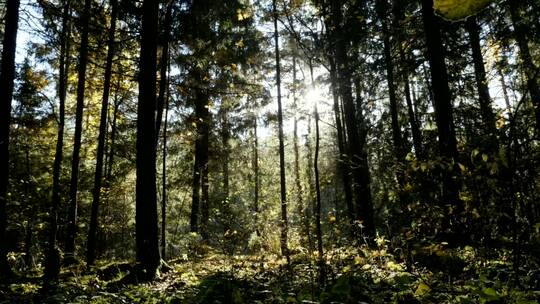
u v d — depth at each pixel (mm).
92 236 13828
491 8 11375
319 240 7496
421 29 13391
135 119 21062
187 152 23938
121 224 23312
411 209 4699
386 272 6191
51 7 12406
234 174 27219
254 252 11312
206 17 13438
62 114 13422
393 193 5059
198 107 20250
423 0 10180
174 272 10617
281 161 17875
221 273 8656
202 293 6090
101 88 18672
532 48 12531
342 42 12891
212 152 22875
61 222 16000
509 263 5043
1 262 10125
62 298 6512
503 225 4152
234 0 13508
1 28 12617
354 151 14203
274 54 22797
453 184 4363
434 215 4473
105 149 21641
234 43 17719
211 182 23484
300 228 8367
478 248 4562
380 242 6430
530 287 4270
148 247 10445
